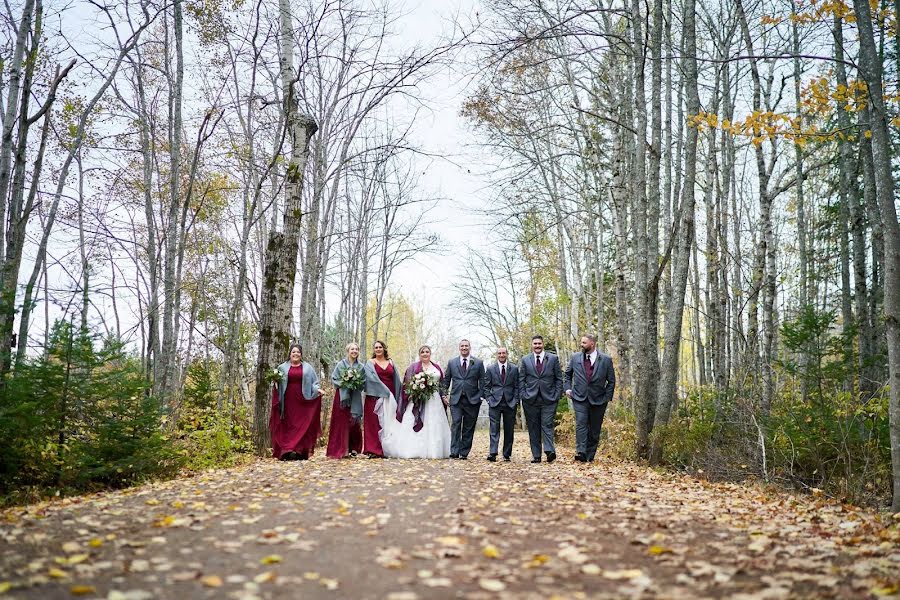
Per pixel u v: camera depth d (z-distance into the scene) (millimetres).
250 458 12609
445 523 5754
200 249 24375
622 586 3957
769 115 9508
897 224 7188
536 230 28875
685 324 41375
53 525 5379
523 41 11977
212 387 17781
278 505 6539
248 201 21844
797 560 4668
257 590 3791
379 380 12781
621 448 14664
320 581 3996
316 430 12797
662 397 12266
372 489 7648
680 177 19125
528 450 18953
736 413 12625
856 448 9961
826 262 21203
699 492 8625
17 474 8078
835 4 9875
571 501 7035
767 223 15508
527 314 37688
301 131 14375
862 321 15047
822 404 10758
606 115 19875
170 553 4594
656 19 13781
